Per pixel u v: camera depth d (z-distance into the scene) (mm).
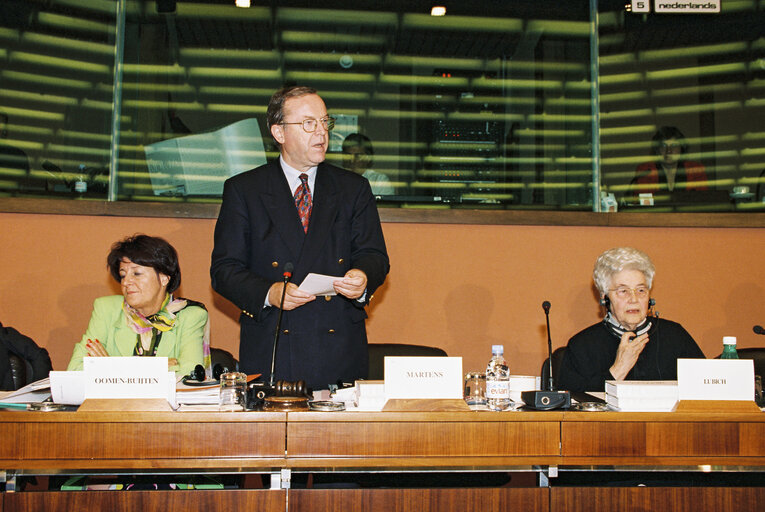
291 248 2312
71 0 3619
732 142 3809
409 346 2857
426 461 1706
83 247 3471
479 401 2002
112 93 3613
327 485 1968
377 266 2291
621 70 3832
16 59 3539
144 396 1702
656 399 1825
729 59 3859
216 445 1669
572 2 3867
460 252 3654
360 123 3729
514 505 1722
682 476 2051
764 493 1771
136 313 2387
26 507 1626
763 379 2807
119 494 1646
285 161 2410
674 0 3867
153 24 3686
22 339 2717
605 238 3703
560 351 2695
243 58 3721
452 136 3752
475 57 3818
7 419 1636
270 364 2242
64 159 3531
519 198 3738
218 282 2244
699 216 3713
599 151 3785
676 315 3684
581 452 1742
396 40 3797
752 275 3721
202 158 3645
